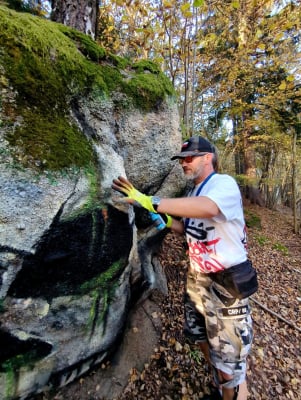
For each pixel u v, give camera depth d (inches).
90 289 60.4
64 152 48.3
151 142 77.0
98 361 71.8
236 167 508.1
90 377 71.7
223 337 63.7
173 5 124.0
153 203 53.2
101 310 65.1
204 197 54.0
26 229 43.9
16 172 41.5
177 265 127.9
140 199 53.9
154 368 81.5
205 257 63.1
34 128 44.6
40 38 46.4
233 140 411.2
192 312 74.6
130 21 138.4
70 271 54.7
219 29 196.7
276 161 508.4
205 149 62.4
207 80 213.3
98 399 68.4
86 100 56.3
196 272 69.4
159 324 94.6
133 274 78.2
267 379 91.6
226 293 62.5
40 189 44.5
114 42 149.9
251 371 92.7
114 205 59.2
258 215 409.4
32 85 44.9
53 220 47.4
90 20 96.3
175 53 151.3
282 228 364.8
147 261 95.7
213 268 62.6
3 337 48.4
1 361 49.9
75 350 62.4
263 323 125.0
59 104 50.1
